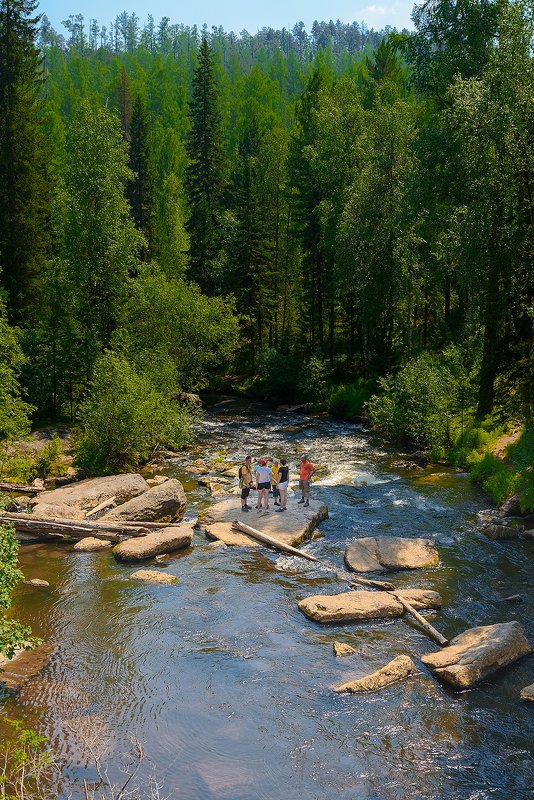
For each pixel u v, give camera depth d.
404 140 38.72
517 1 24.53
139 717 10.20
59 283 35.25
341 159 46.19
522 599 14.29
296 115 67.56
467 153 26.59
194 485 24.11
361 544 16.88
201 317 41.28
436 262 34.22
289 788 8.69
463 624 13.23
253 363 52.88
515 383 26.72
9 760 9.06
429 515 20.11
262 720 10.14
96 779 8.78
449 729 9.88
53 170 50.81
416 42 32.59
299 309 57.84
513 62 24.28
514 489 20.16
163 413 28.77
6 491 22.28
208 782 8.78
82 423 26.86
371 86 56.97
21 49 41.19
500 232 25.47
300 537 17.86
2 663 11.62
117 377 26.39
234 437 33.66
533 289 25.31
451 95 27.53
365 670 11.57
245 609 13.94
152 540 17.25
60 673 11.42
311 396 43.28
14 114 40.03
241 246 50.53
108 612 13.76
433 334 45.12
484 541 17.86
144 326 40.75
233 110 123.94
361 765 9.12
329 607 13.55
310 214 48.56
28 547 17.73
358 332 48.81
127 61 177.75
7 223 39.31
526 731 9.80
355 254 39.78
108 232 36.25
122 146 38.44
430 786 8.71
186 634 12.85
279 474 20.55
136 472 26.14
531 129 23.98
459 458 26.27
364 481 24.16
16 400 24.59
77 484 22.64
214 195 61.22
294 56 190.75
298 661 11.87
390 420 31.14
